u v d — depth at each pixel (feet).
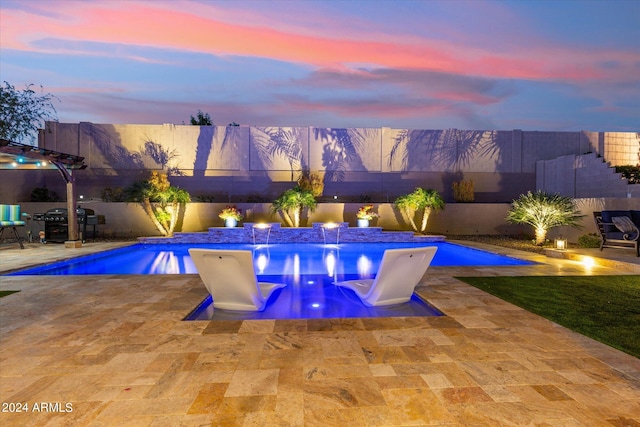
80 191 46.11
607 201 31.96
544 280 17.98
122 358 8.69
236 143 48.47
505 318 11.92
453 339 10.01
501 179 50.47
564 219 33.14
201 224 41.73
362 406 6.61
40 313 12.34
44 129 45.29
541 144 50.70
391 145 49.90
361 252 32.86
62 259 24.67
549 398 6.92
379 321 11.64
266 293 15.19
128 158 47.01
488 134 50.49
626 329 10.83
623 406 6.66
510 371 8.05
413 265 13.67
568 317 11.99
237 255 12.26
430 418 6.25
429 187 50.11
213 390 7.16
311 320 11.73
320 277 20.72
